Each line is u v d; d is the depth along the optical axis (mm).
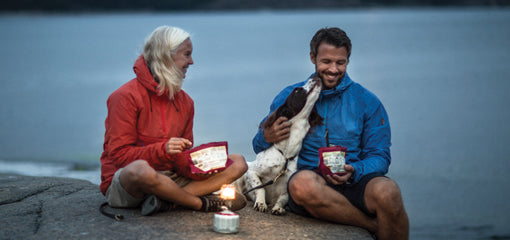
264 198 3754
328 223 3455
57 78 36688
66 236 2945
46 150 13383
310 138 3676
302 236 3145
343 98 3648
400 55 49031
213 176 3486
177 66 3436
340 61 3564
